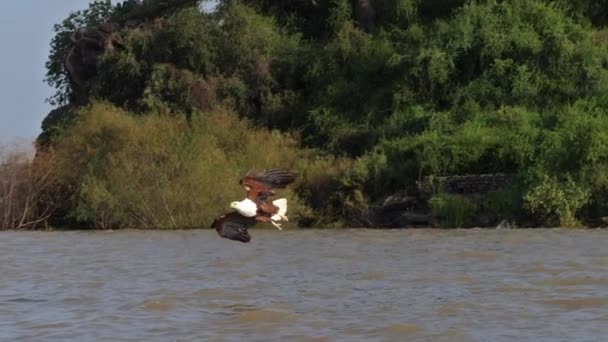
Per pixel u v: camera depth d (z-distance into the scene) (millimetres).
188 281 25094
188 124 51750
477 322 18406
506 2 54312
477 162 46625
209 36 56906
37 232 47000
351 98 55094
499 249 31547
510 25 53156
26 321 19625
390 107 53500
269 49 58031
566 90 50406
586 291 21484
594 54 51000
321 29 61750
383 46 56000
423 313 19453
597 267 25641
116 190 47938
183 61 56625
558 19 53500
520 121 48094
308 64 57281
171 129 49344
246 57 56812
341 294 22203
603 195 42875
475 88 51406
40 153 51594
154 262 30234
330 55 56938
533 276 24125
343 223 47062
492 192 44562
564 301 20250
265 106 56156
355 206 46844
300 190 48406
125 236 42375
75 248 36250
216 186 47344
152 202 47594
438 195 44844
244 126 51438
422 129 50406
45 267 29328
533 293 21391
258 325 18594
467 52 52469
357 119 53781
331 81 56375
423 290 22438
